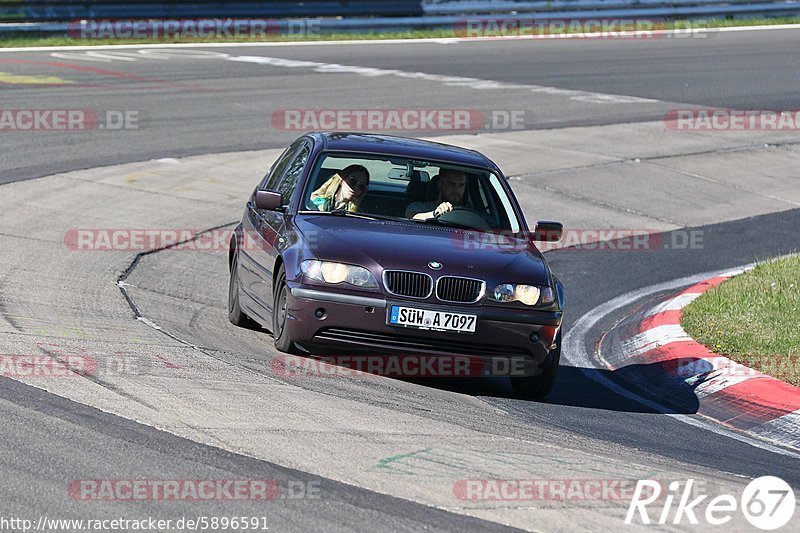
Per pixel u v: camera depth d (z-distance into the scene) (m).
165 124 54.56
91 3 84.69
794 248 40.94
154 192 41.78
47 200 38.88
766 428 21.73
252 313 25.09
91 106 57.75
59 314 24.88
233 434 17.25
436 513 14.70
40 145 48.00
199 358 21.91
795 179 52.72
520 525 14.51
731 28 106.75
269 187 27.27
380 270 21.44
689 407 23.09
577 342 28.44
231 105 60.53
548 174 49.94
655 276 36.28
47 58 74.56
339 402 19.69
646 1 105.06
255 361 22.22
